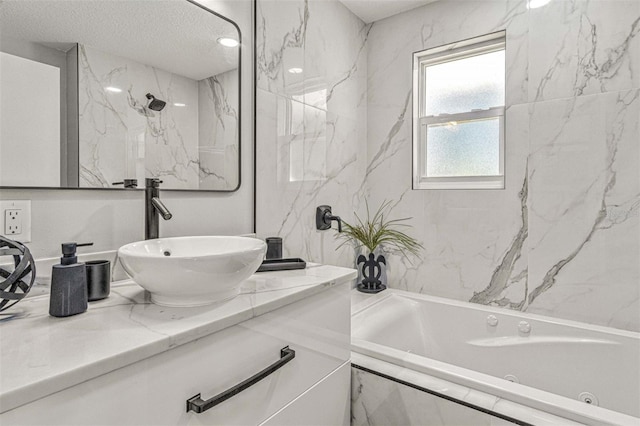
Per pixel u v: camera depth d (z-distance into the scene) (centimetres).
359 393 139
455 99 232
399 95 239
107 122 115
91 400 61
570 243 184
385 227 245
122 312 86
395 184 242
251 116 166
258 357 94
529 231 195
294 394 106
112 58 117
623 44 170
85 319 81
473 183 223
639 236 169
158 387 72
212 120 148
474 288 212
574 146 182
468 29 212
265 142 173
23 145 98
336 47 222
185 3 138
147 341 69
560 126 186
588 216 180
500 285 204
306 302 110
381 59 247
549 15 187
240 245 120
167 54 132
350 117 237
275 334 99
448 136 233
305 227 199
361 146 249
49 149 103
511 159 200
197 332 77
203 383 80
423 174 241
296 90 192
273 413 99
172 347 72
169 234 135
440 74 238
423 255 230
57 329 75
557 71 186
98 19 113
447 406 120
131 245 105
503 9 200
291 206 189
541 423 104
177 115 135
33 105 99
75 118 108
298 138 193
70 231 109
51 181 103
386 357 140
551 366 175
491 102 220
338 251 227
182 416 76
